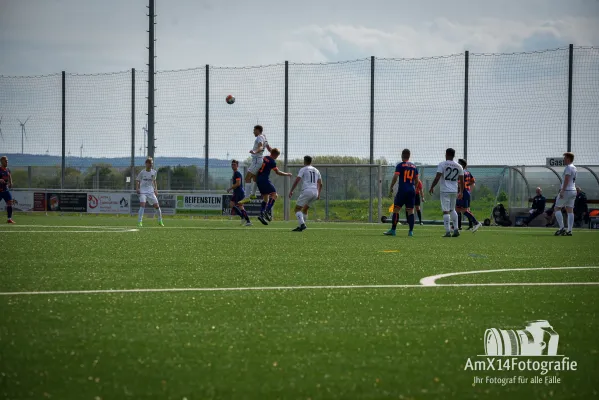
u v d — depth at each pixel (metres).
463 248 20.97
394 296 10.62
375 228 35.38
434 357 6.96
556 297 10.58
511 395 5.90
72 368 6.44
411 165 28.41
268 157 33.88
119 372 6.34
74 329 8.05
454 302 10.06
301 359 6.81
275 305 9.73
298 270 14.15
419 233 31.05
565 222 42.53
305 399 5.66
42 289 11.16
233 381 6.10
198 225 35.97
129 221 40.81
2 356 6.83
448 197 28.41
